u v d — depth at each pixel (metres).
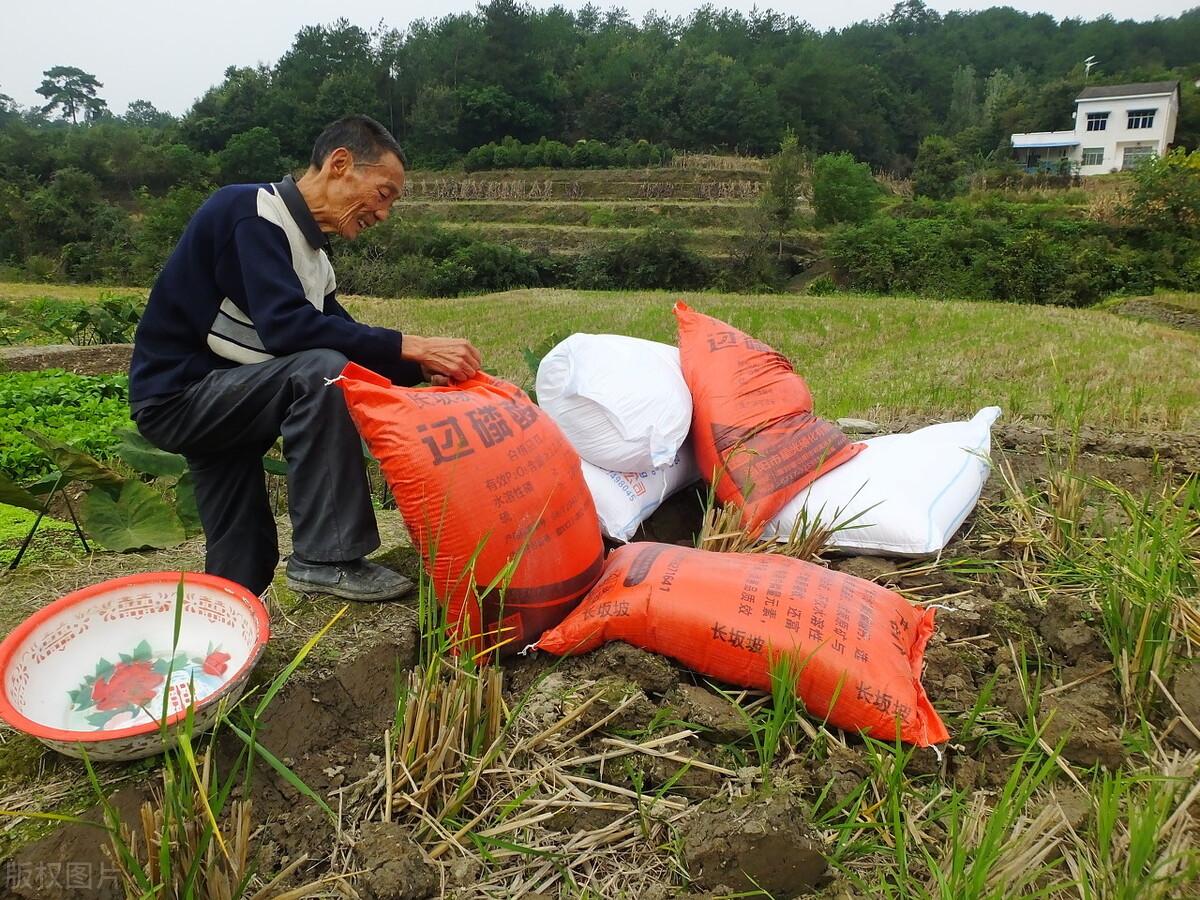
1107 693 2.33
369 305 19.92
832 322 14.47
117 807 1.67
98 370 8.34
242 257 2.20
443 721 1.91
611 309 17.14
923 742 2.03
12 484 2.61
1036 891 1.62
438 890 1.68
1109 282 29.67
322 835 1.79
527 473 2.24
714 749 2.08
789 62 74.06
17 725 1.61
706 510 3.19
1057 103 63.84
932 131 77.94
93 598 1.98
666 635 2.21
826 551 3.12
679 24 94.19
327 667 2.14
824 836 1.82
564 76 74.44
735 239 40.28
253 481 2.49
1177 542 2.58
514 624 2.28
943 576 2.93
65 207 44.88
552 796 1.91
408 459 2.11
